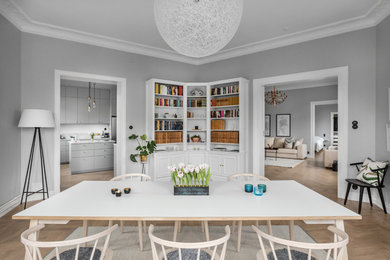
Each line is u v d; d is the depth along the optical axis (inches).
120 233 111.4
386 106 140.3
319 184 203.2
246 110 200.4
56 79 167.5
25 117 141.3
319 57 171.0
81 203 73.9
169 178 203.5
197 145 227.0
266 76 195.3
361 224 120.4
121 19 153.4
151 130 199.5
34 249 51.0
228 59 217.0
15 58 149.7
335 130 455.2
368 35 153.0
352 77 158.4
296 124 400.2
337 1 131.9
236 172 194.2
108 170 277.9
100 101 333.7
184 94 216.1
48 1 131.2
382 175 134.2
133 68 202.1
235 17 80.8
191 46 88.6
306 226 120.2
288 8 139.3
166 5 80.0
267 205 72.4
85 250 66.7
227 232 56.3
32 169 160.2
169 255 63.7
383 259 89.0
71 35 172.2
